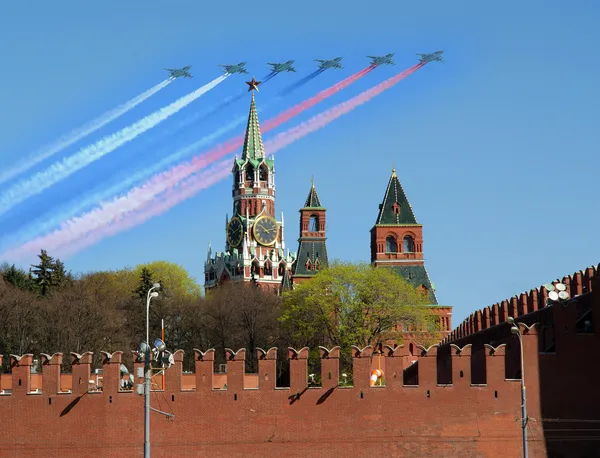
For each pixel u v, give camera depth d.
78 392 97.19
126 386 101.31
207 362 96.69
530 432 94.56
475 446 94.94
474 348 124.94
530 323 105.19
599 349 95.50
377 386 96.06
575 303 96.00
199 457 95.69
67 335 161.12
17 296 164.38
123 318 185.38
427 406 95.56
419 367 96.00
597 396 95.06
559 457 94.44
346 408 95.81
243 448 95.69
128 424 96.38
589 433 94.75
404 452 95.06
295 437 95.69
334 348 96.56
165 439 96.06
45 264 194.38
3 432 97.25
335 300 165.88
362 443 95.44
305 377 96.38
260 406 96.06
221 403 96.19
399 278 176.88
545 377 95.19
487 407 95.38
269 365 96.62
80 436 96.62
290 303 174.50
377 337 165.88
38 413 97.19
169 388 96.62
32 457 96.75
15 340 160.38
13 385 97.62
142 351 73.88
